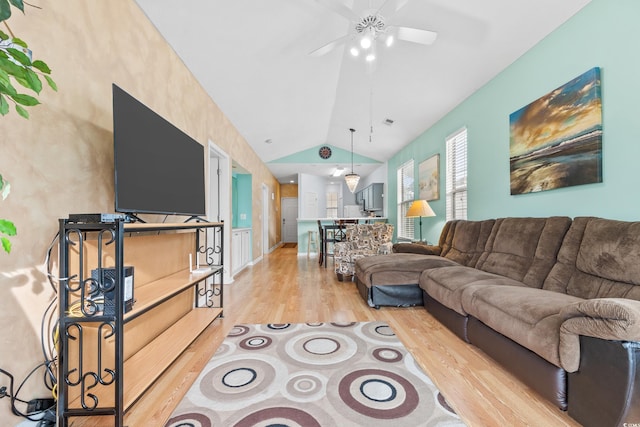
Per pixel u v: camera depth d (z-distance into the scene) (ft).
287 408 4.79
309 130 20.30
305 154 25.11
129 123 5.39
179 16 7.70
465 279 7.84
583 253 6.10
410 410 4.72
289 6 8.31
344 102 16.42
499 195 10.48
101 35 5.72
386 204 25.86
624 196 6.30
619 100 6.36
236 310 10.01
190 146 8.25
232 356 6.63
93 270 4.42
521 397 5.06
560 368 4.56
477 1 7.91
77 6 5.09
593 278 5.85
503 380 5.61
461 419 4.50
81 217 4.18
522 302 5.50
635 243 5.12
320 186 33.22
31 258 4.17
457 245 11.25
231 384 5.51
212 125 12.36
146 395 5.17
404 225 21.29
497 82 10.50
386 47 10.68
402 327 8.39
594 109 6.84
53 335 4.33
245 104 13.70
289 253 27.22
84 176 5.22
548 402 4.90
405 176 21.02
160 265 7.22
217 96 12.23
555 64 8.00
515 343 5.53
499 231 9.21
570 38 7.52
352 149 24.56
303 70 12.13
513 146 9.60
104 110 5.77
